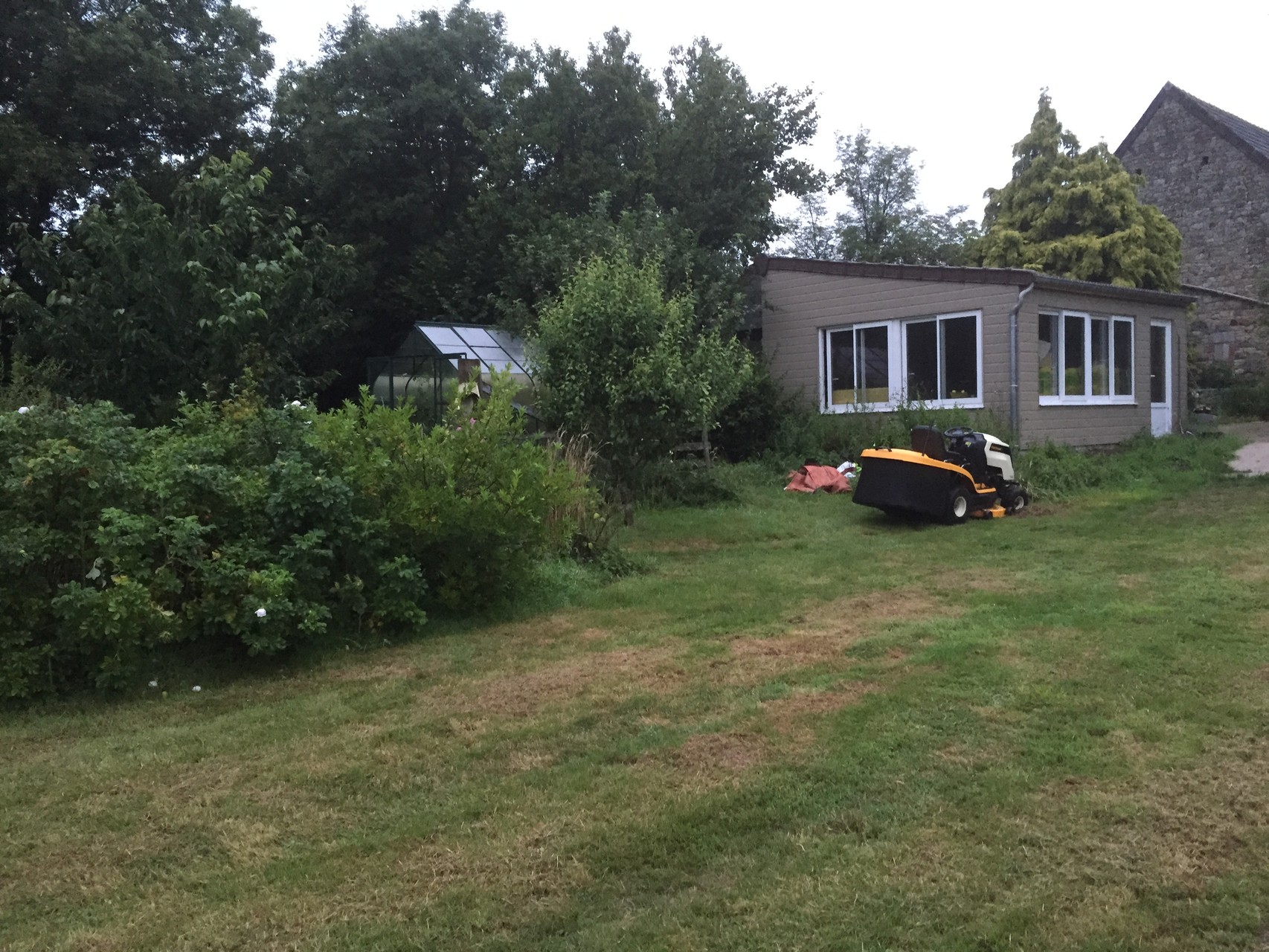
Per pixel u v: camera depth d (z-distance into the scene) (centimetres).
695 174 2133
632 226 1677
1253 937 296
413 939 306
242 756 464
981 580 807
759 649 617
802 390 1756
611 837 369
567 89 2133
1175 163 2827
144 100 2014
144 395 1161
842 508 1248
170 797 419
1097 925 302
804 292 1756
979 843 356
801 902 320
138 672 573
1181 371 1848
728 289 1675
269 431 703
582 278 1078
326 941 307
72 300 1166
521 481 738
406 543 700
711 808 388
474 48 2423
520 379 1563
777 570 885
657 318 1056
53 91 1838
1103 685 514
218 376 1149
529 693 547
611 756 450
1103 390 1644
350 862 358
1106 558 871
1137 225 2305
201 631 595
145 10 1984
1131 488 1321
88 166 1902
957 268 1537
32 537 545
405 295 2156
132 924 320
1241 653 561
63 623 547
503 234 2066
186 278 1163
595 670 586
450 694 552
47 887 347
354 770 442
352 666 616
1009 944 295
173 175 2028
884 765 425
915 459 1109
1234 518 1040
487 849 363
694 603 757
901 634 634
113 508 567
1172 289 2375
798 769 424
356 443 709
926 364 1585
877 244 3897
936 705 495
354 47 2384
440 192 2397
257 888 342
